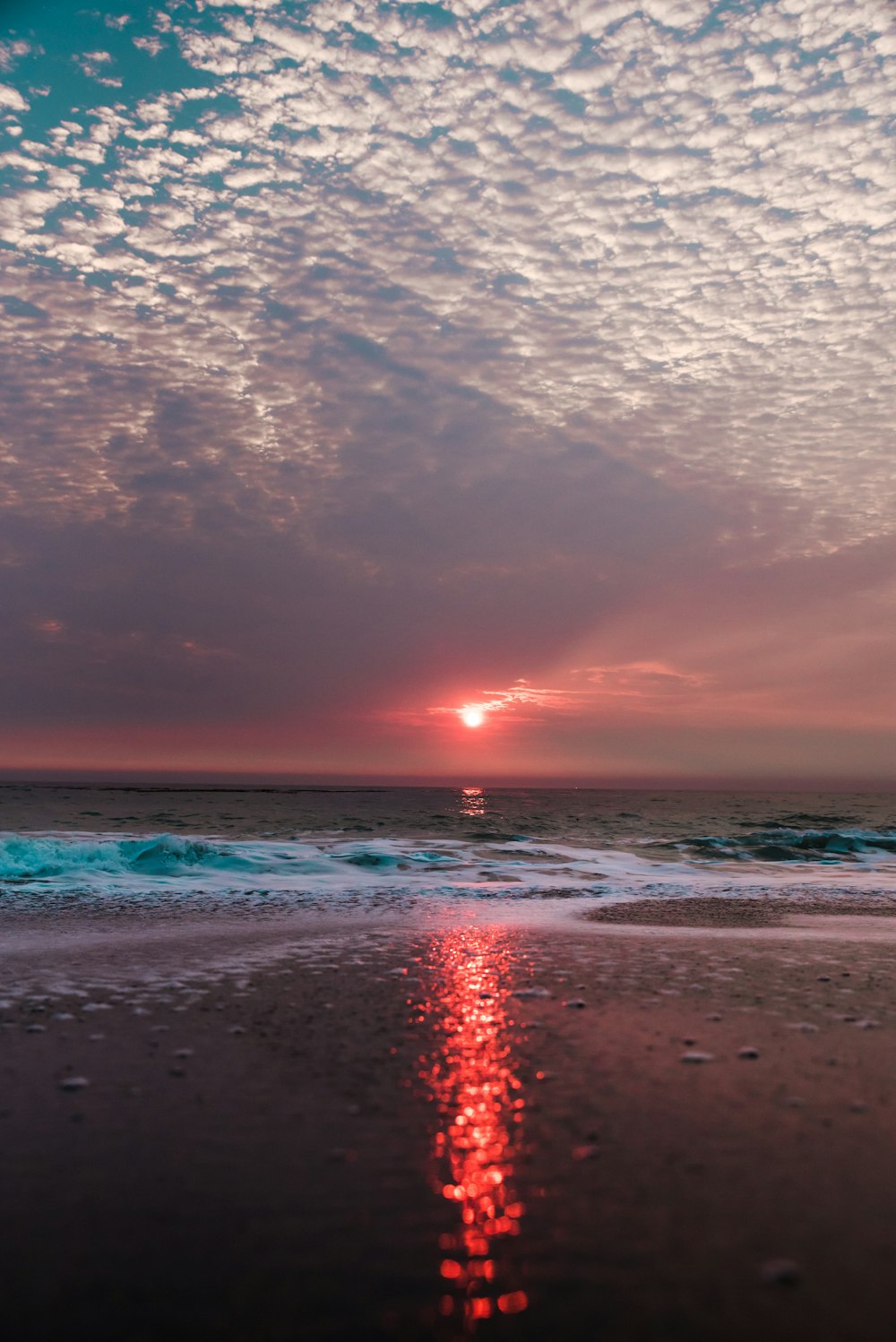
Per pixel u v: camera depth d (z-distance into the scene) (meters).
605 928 7.32
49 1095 3.18
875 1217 2.27
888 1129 2.86
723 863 14.59
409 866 12.74
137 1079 3.37
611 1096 3.19
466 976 5.32
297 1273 2.02
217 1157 2.65
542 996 4.80
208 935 6.81
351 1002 4.66
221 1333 1.80
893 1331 1.79
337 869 12.28
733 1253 2.09
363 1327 1.82
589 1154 2.67
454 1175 2.52
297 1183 2.47
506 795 89.88
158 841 12.39
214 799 49.53
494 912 8.32
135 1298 1.92
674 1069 3.50
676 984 5.12
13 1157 2.63
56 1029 4.06
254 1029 4.09
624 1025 4.19
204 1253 2.10
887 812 40.91
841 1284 1.96
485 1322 1.83
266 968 5.55
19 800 39.59
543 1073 3.45
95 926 7.21
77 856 11.75
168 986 5.00
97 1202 2.35
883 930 7.26
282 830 22.44
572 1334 1.79
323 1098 3.16
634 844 18.38
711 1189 2.42
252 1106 3.07
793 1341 1.76
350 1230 2.21
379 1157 2.65
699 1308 1.87
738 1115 2.98
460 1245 2.14
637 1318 1.84
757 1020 4.27
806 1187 2.43
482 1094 3.21
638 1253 2.10
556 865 13.90
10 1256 2.08
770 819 30.86
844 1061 3.61
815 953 6.14
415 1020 4.27
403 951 6.21
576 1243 2.15
